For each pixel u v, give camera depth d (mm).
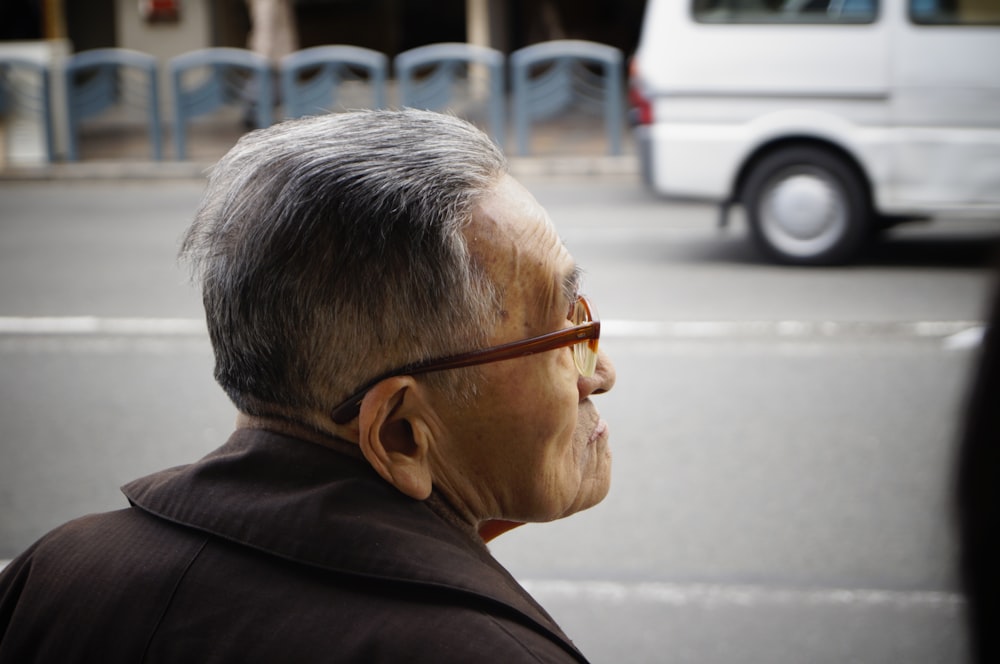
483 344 1264
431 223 1223
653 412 5766
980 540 723
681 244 9695
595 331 1313
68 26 18016
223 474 1291
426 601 1160
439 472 1316
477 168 1283
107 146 15102
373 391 1244
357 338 1236
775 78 8539
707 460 5168
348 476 1266
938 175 8430
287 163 1260
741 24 8570
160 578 1232
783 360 6543
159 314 7746
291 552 1201
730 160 8680
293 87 13469
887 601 3965
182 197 12430
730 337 7012
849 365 6426
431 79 13461
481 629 1136
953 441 767
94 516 1378
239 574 1212
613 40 19094
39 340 7203
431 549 1204
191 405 5992
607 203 11555
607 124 13828
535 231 1296
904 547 4332
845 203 8641
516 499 1354
